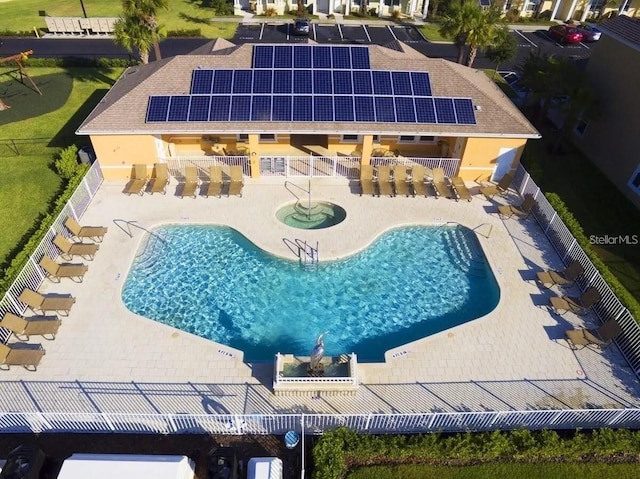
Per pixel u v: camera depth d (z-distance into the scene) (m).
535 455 14.73
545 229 23.92
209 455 13.62
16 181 26.52
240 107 24.61
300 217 24.91
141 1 30.75
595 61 30.19
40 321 18.25
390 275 21.70
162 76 25.45
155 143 25.36
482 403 16.30
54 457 14.65
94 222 23.50
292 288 20.86
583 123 31.78
